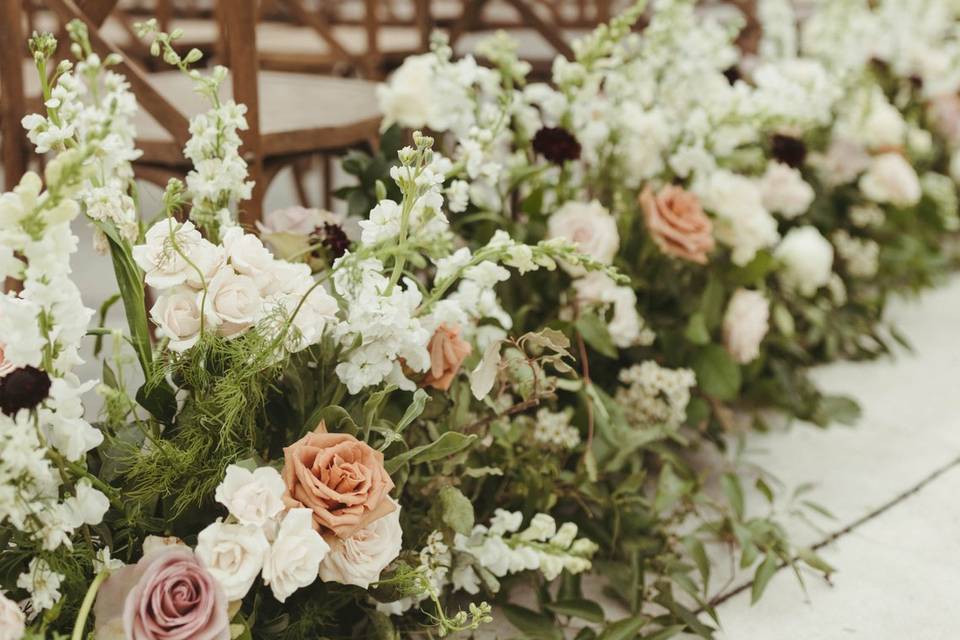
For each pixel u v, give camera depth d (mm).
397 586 1146
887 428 2004
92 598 966
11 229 931
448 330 1279
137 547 1117
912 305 2695
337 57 2568
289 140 1666
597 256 1632
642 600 1393
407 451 1203
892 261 2541
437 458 1187
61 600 997
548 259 1173
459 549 1265
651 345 1848
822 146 2473
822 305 2305
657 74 1991
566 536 1312
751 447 1922
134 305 1122
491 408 1421
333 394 1183
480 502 1468
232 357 1084
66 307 971
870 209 2484
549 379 1456
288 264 1152
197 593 979
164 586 955
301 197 2527
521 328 1628
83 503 1000
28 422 932
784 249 2111
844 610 1436
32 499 975
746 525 1531
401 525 1231
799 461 1865
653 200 1777
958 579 1511
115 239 1087
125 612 919
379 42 2672
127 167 1189
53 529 968
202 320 1059
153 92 1490
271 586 1026
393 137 1670
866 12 2781
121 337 1126
